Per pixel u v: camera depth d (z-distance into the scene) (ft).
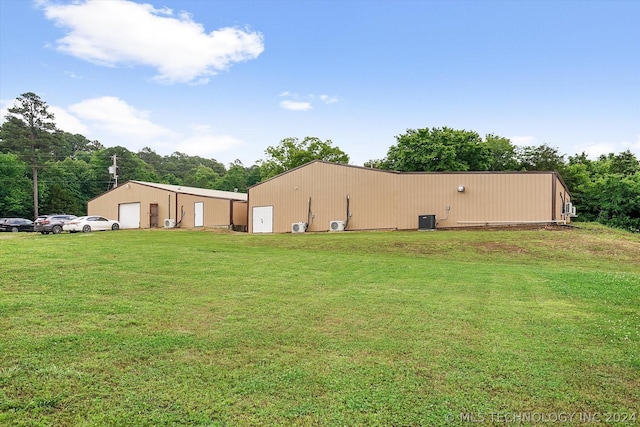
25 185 167.63
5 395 9.77
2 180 154.71
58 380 10.65
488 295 22.72
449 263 36.96
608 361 12.83
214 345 13.73
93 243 46.47
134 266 28.96
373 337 14.90
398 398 10.12
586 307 20.13
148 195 106.01
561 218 74.13
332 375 11.44
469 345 14.19
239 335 14.84
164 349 13.19
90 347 13.10
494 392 10.53
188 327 15.65
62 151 241.35
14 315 16.16
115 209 111.45
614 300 21.79
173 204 102.68
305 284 24.79
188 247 44.24
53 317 16.12
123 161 213.66
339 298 21.15
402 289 23.89
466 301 21.04
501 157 142.41
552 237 53.47
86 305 18.11
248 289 22.88
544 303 20.95
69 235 70.69
